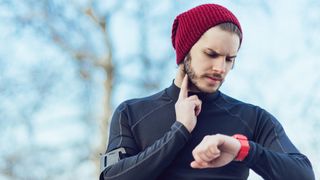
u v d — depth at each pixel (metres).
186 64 2.41
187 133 2.29
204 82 2.36
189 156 2.38
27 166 13.12
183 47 2.42
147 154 2.27
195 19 2.38
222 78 2.36
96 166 13.35
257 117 2.51
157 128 2.46
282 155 2.28
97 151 13.56
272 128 2.47
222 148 2.14
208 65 2.34
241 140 2.19
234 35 2.33
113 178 2.31
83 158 13.38
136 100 2.57
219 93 2.54
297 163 2.29
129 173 2.28
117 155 2.39
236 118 2.48
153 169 2.26
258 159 2.19
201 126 2.44
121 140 2.44
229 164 2.38
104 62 14.87
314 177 2.34
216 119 2.46
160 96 2.54
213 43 2.31
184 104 2.34
